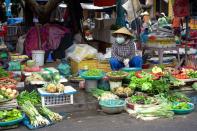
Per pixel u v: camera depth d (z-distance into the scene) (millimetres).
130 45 8438
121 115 6906
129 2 9766
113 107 6863
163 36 9383
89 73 7711
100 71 7895
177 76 8156
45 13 11078
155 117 6750
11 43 11891
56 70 8531
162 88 7402
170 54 10289
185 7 9539
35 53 9555
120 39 8297
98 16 20391
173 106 6980
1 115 6336
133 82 7504
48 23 10812
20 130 6305
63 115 6898
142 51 9859
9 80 7578
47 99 7016
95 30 12102
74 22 11594
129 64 8516
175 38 9922
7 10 15805
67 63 9266
